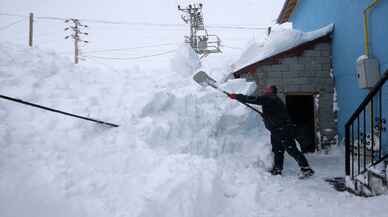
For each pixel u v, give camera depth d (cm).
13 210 193
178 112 410
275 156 420
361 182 330
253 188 325
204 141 403
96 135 303
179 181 267
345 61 570
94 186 238
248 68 604
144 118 364
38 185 217
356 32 534
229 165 398
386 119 463
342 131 589
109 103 373
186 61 611
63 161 252
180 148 368
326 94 612
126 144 307
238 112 471
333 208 290
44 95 337
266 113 420
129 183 256
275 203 308
